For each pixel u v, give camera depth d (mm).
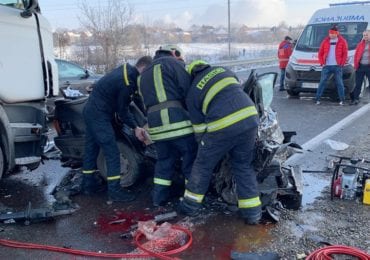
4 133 4965
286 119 9180
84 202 4941
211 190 4836
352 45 11555
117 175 4930
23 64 5336
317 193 5055
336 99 11953
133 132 5117
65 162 5699
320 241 3926
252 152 4246
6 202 4969
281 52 13523
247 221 4266
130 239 4039
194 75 4402
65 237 4090
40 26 5594
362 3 12328
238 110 4043
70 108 5473
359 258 3625
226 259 3654
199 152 4246
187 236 4039
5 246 3910
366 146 6891
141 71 4707
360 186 4961
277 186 4625
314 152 6625
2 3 5168
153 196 4781
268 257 3637
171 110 4434
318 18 12453
